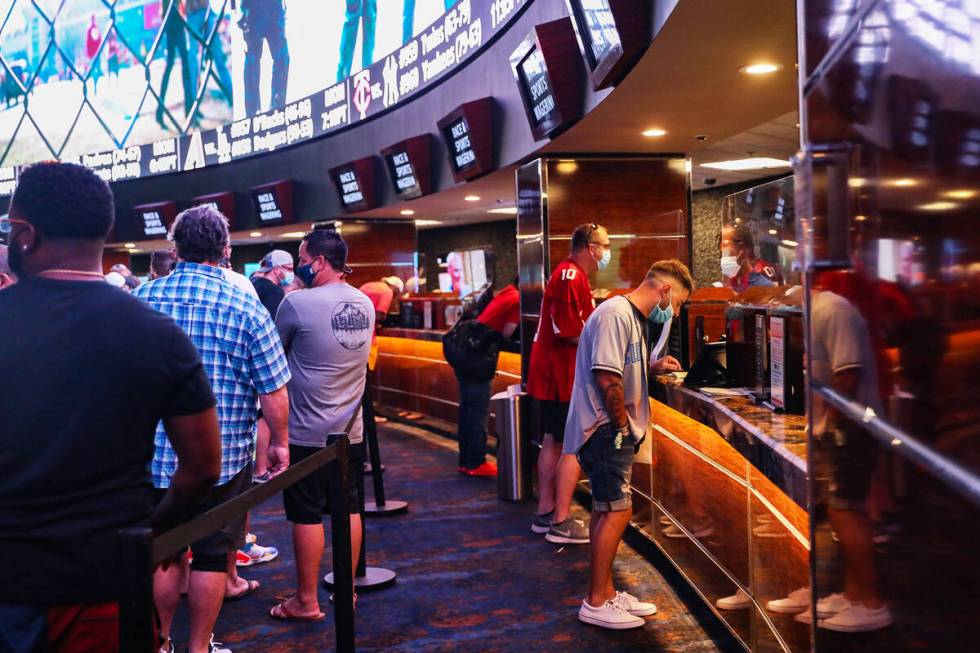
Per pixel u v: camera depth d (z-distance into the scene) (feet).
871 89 3.85
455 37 24.54
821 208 4.96
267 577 13.69
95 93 51.13
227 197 38.34
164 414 5.19
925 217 3.19
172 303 8.92
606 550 11.20
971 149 2.72
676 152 20.02
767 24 10.44
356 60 36.65
